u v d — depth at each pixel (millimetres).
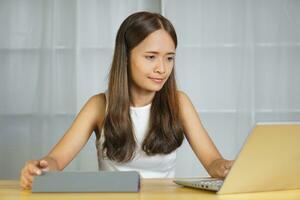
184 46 2711
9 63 2775
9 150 2766
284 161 806
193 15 2709
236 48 2703
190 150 2668
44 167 986
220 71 2703
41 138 2758
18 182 1123
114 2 2746
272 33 2697
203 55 2711
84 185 847
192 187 931
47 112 2758
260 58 2701
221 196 797
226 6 2709
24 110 2766
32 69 2770
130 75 1429
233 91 2699
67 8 2766
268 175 823
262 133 739
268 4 2707
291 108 2688
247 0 2705
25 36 2771
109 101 1436
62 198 774
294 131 762
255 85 2693
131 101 1479
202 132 1530
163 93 1464
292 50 2697
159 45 1267
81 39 2754
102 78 2742
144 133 1480
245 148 751
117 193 837
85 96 2744
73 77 2750
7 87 2768
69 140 1430
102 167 1526
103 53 2746
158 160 1494
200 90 2701
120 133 1417
